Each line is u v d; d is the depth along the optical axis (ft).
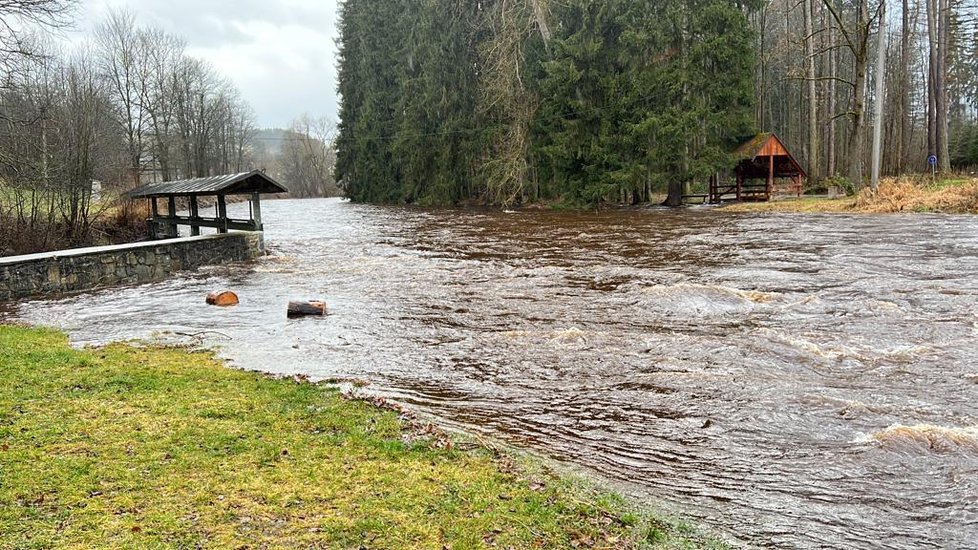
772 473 14.34
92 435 14.96
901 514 12.41
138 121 144.56
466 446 15.69
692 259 45.55
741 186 109.81
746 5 97.86
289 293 39.24
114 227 72.23
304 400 18.53
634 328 27.63
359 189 175.42
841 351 22.41
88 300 38.14
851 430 16.17
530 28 114.73
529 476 14.05
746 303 31.04
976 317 26.32
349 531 11.00
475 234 71.36
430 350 25.48
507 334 27.48
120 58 140.26
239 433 15.49
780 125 162.61
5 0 47.09
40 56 52.11
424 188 144.77
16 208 62.13
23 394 18.03
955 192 67.51
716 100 94.12
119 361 23.06
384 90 159.94
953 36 136.26
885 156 138.31
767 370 21.02
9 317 33.42
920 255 41.19
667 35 94.53
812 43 102.89
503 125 119.03
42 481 12.35
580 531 11.62
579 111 100.99
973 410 17.04
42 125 59.52
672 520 12.34
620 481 14.10
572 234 66.33
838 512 12.59
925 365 20.72
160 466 13.32
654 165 96.17
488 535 11.16
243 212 134.00
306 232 80.94
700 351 23.44
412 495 12.52
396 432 16.08
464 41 130.62
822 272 37.76
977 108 168.14
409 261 51.67
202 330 29.71
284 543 10.49
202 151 192.34
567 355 23.94
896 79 134.82
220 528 10.89
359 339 27.58
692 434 16.61
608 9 97.76
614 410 18.44
